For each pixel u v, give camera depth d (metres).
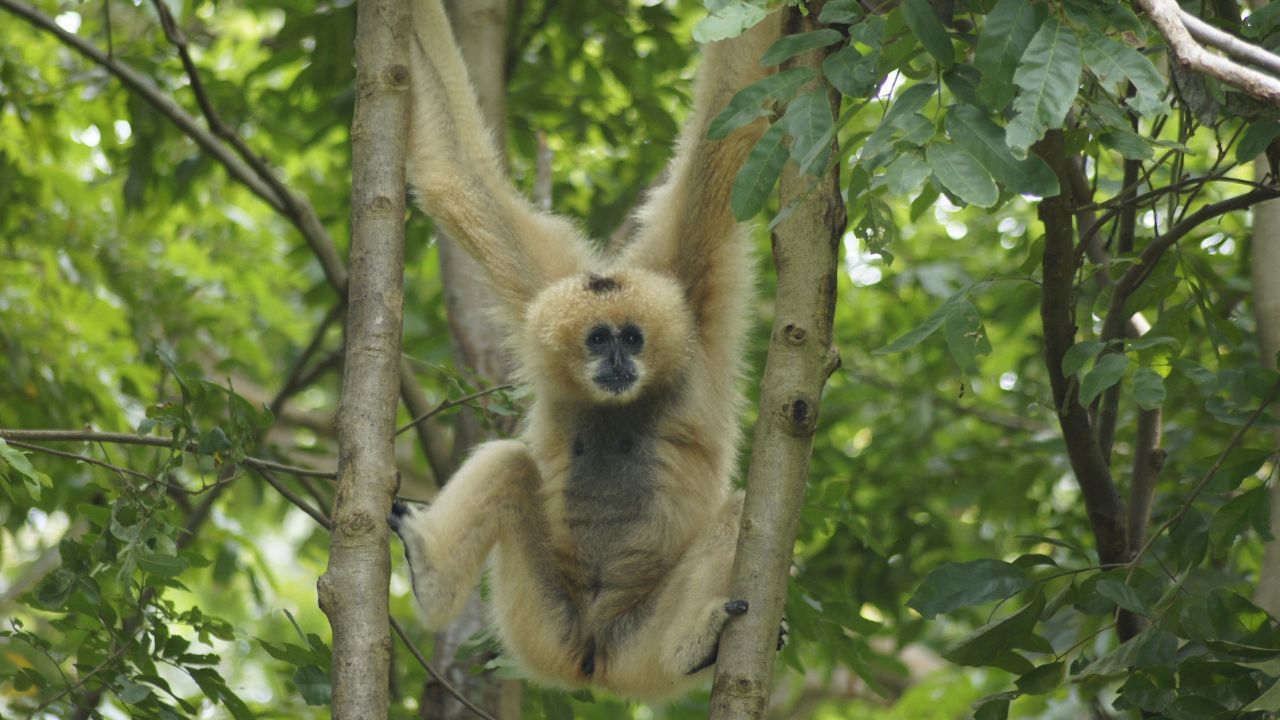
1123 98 9.77
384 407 8.73
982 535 18.75
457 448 15.54
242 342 21.61
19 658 13.88
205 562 10.74
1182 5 10.52
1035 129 7.30
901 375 20.22
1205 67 7.52
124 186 17.69
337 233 20.22
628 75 18.25
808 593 13.73
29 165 20.00
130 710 10.53
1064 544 10.12
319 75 17.25
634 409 12.28
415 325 20.25
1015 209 19.86
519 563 11.61
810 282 8.91
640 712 20.58
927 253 20.66
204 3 17.39
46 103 18.48
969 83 8.26
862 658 14.57
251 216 24.83
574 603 11.88
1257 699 8.44
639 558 11.87
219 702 11.32
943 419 19.17
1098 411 12.48
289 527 30.64
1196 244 14.20
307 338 24.16
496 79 15.18
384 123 9.34
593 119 18.34
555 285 12.55
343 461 8.61
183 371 11.70
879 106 15.30
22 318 19.19
